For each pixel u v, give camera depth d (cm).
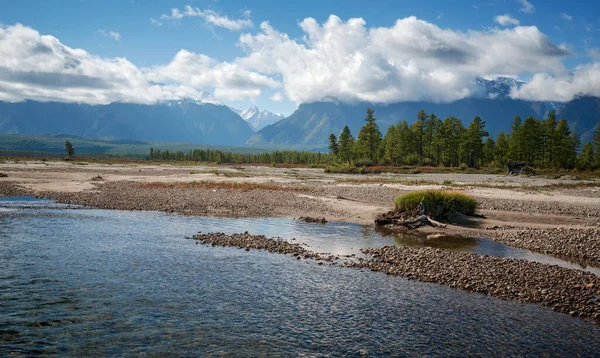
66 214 2964
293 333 1016
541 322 1120
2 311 1089
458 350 944
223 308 1173
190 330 1012
